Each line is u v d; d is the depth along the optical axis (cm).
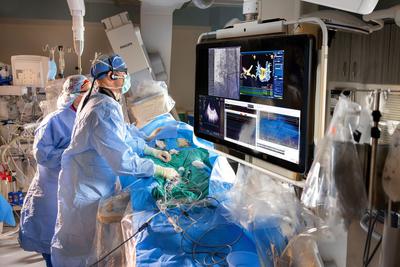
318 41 122
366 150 119
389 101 116
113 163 193
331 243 118
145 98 270
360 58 126
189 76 479
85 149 203
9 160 357
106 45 455
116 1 443
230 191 169
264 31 151
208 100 189
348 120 116
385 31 128
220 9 470
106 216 168
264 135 149
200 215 161
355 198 117
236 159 175
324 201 117
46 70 371
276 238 124
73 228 207
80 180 204
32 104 369
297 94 128
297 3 196
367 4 111
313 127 126
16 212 370
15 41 443
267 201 137
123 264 151
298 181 134
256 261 130
